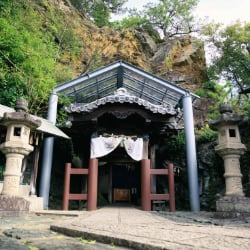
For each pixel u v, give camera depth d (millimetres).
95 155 10281
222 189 11500
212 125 7426
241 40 19188
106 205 12320
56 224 4297
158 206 10703
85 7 28703
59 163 14523
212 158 12594
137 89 14680
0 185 7816
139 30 27188
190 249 2188
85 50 21578
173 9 30156
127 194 15180
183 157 13953
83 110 10094
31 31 13664
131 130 11172
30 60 11367
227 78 21328
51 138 10766
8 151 6961
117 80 14461
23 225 4773
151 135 11727
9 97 10617
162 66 23359
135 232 3254
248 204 6121
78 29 22125
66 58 19047
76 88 13188
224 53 20422
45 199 9930
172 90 12117
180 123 16641
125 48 23156
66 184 9352
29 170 11133
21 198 6742
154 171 9781
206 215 7270
